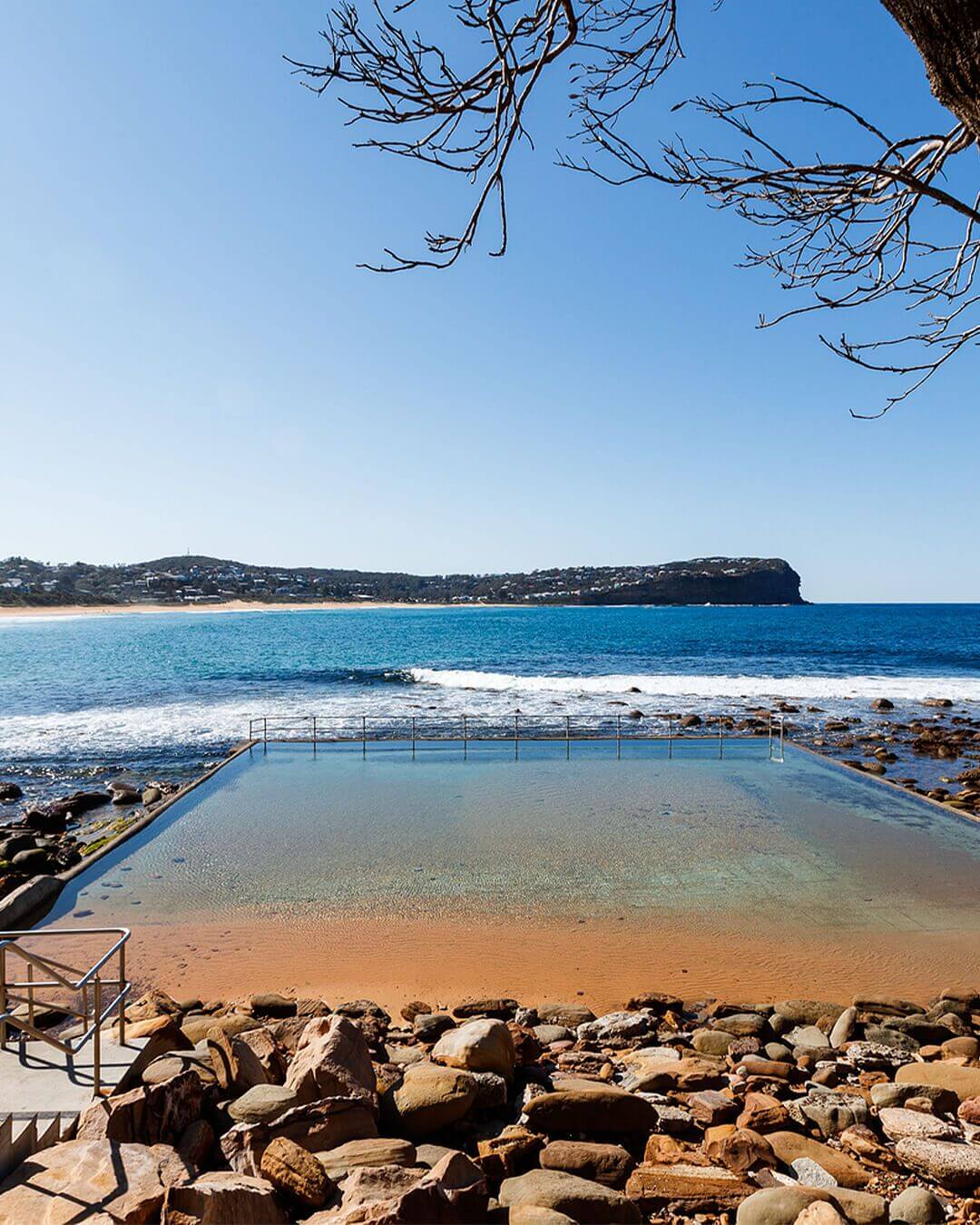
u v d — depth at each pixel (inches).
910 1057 270.1
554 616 6328.7
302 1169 165.5
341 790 680.4
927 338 146.1
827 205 128.3
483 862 498.3
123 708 1386.6
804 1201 165.0
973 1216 173.2
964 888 455.2
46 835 673.0
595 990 343.3
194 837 550.9
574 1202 166.9
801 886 459.2
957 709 1378.0
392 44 110.0
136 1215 144.6
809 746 1013.2
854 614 6658.5
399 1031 298.7
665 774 745.6
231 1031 269.6
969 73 77.7
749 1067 257.9
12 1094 197.9
